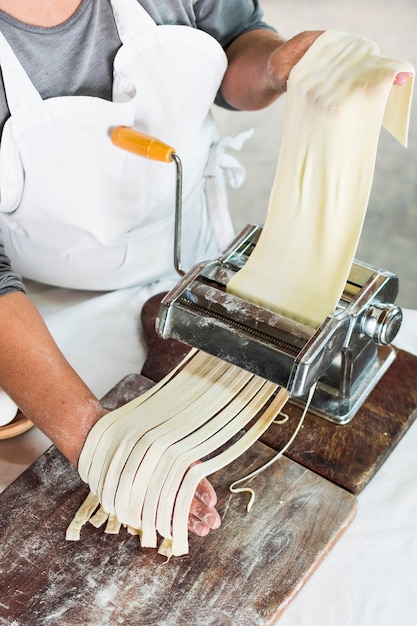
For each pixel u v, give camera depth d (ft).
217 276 3.12
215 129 4.33
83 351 3.90
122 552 2.89
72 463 3.04
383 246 7.84
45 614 2.69
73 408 2.94
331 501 3.04
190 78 3.73
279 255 2.98
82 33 3.37
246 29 4.18
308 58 2.84
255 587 2.76
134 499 2.81
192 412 3.04
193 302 3.03
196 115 3.90
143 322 3.96
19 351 2.99
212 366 3.21
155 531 2.85
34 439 3.44
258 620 2.66
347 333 2.89
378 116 2.61
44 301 4.29
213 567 2.82
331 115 2.69
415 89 9.65
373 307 3.01
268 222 3.02
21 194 3.63
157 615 2.68
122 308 4.14
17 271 4.25
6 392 3.05
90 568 2.84
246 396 3.08
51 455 3.23
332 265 2.85
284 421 3.37
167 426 2.96
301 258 2.93
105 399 3.49
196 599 2.73
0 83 3.30
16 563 2.86
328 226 2.85
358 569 2.88
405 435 3.40
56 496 3.09
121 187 3.79
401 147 8.96
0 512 3.03
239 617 2.67
